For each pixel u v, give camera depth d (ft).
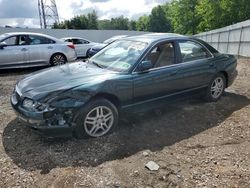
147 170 11.70
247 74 31.65
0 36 34.50
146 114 17.70
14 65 34.40
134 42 17.37
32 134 14.79
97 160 12.42
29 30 92.84
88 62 17.62
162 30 302.04
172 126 16.12
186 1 185.16
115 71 15.49
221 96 21.42
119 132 15.08
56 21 183.73
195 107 19.15
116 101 14.94
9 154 12.91
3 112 18.13
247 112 18.34
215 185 10.86
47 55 36.37
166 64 16.94
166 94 16.90
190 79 18.04
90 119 14.03
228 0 126.72
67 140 14.05
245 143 14.14
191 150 13.50
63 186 10.69
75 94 13.44
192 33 185.68
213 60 19.60
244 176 11.39
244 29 54.19
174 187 10.74
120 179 11.09
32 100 13.28
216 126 16.22
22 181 11.03
